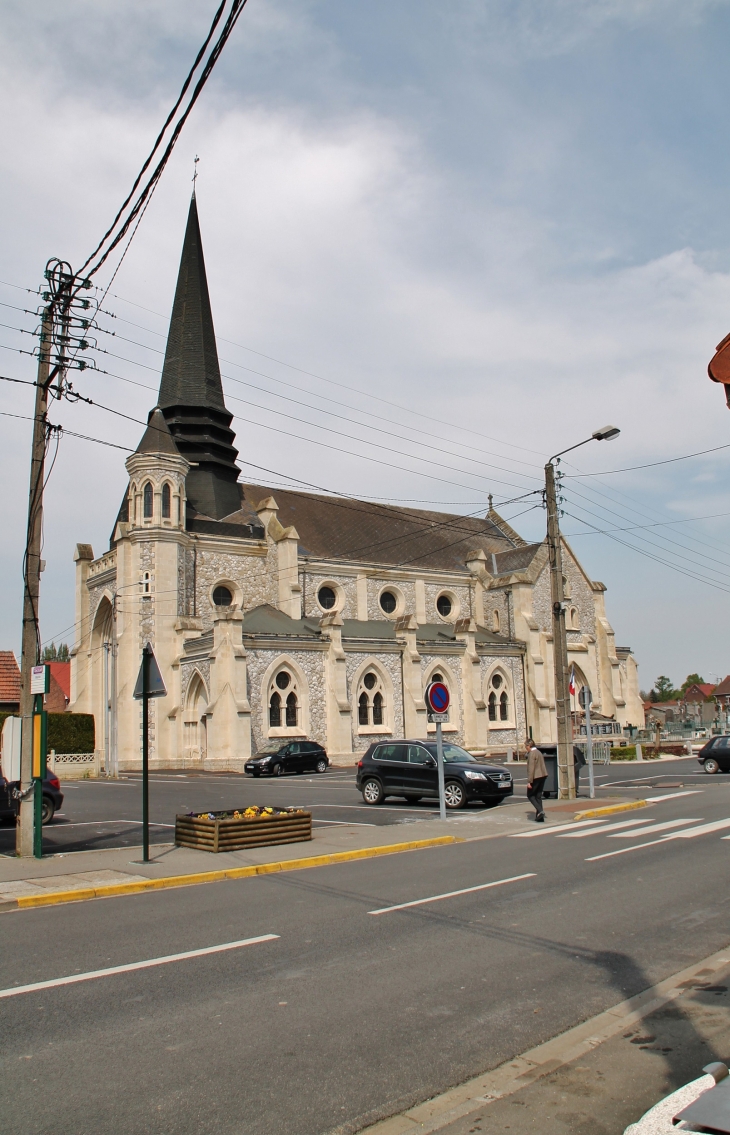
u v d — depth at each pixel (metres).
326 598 53.16
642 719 63.66
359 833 18.08
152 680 15.30
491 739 53.25
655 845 15.87
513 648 55.66
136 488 47.94
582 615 61.53
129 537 47.56
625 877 12.79
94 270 16.66
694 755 53.00
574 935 9.48
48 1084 5.73
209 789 31.56
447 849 16.34
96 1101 5.47
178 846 16.72
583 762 28.36
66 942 9.55
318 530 56.31
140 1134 5.04
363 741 46.78
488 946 9.05
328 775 38.34
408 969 8.25
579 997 7.41
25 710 15.96
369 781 25.12
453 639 53.25
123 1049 6.32
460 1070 5.91
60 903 12.01
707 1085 4.55
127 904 11.78
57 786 21.75
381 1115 5.26
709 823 18.72
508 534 69.06
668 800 24.69
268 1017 6.95
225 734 41.06
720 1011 6.89
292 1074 5.86
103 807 25.77
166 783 35.62
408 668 49.00
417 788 24.05
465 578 59.69
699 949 8.87
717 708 89.00
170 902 11.81
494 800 23.56
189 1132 5.06
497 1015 6.97
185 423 54.38
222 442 55.59
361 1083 5.71
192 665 44.88
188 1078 5.80
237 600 50.16
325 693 45.56
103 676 52.44
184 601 48.09
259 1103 5.43
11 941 9.65
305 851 15.72
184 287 57.62
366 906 11.16
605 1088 5.56
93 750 43.66
